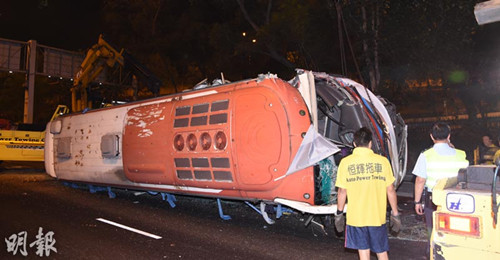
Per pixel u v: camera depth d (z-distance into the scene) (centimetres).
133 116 819
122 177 848
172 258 479
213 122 634
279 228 616
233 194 627
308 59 2017
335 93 643
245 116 597
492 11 347
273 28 2109
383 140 612
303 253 489
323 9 1714
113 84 2506
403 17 1389
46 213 748
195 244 536
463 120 2130
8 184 1170
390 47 1427
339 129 667
